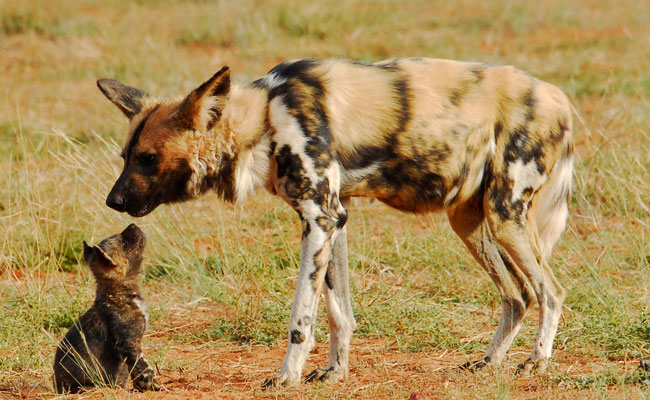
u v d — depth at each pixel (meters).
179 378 11.17
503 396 9.72
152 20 37.06
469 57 32.78
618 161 18.45
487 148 11.11
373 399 10.08
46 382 10.71
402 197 11.28
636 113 22.98
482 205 11.41
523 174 11.14
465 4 42.84
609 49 33.97
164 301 14.70
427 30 37.91
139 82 28.78
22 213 17.00
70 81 29.34
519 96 11.20
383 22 38.59
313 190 10.42
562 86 28.34
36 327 13.26
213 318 14.07
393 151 10.86
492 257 11.66
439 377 10.95
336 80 10.80
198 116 10.30
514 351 12.32
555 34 37.84
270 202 18.44
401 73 11.07
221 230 16.39
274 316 13.73
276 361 12.08
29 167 19.64
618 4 43.59
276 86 10.67
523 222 11.21
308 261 10.40
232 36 35.41
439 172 11.03
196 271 15.39
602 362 11.54
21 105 26.27
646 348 11.93
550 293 11.33
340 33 36.44
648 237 16.39
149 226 16.55
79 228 17.00
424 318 13.48
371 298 14.30
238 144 10.50
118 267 10.28
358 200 19.25
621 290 14.22
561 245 16.22
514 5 41.19
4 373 11.33
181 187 10.71
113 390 10.02
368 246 16.52
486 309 14.17
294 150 10.39
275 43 35.38
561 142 11.44
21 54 32.81
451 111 10.97
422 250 16.19
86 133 22.89
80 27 35.34
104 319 10.33
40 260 15.94
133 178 10.48
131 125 10.63
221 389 10.62
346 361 10.88
